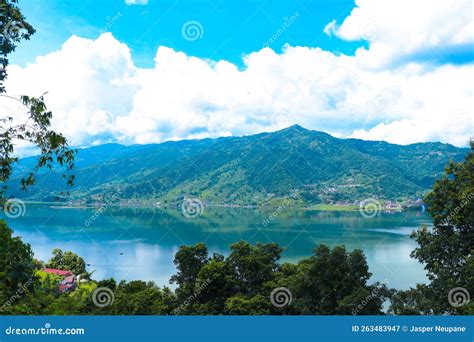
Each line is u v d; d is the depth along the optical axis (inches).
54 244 3262.8
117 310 892.6
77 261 2501.2
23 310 418.3
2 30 360.2
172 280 1067.3
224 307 929.5
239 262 996.6
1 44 362.3
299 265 1047.6
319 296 797.9
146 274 2298.2
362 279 813.2
